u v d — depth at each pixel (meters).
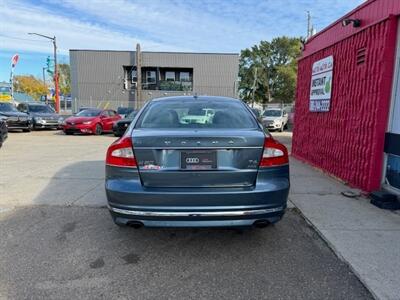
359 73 6.07
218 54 38.09
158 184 3.19
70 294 2.75
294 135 9.92
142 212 3.15
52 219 4.41
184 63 38.31
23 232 3.98
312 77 8.43
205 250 3.56
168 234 3.96
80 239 3.80
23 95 63.22
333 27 7.23
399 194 4.98
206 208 3.12
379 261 3.29
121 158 3.24
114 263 3.27
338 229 4.07
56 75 33.72
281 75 58.91
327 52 7.56
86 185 6.12
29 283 2.90
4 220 4.37
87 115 18.59
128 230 4.05
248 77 65.62
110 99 39.34
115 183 3.23
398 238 3.82
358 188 5.93
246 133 3.33
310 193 5.67
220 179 3.20
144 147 3.19
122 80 39.03
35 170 7.50
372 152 5.50
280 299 2.70
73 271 3.11
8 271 3.09
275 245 3.68
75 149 11.34
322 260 3.35
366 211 4.75
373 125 5.53
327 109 7.39
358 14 6.18
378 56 5.47
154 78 39.81
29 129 19.11
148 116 3.92
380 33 5.43
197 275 3.06
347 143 6.39
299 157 9.38
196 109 4.04
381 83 5.34
